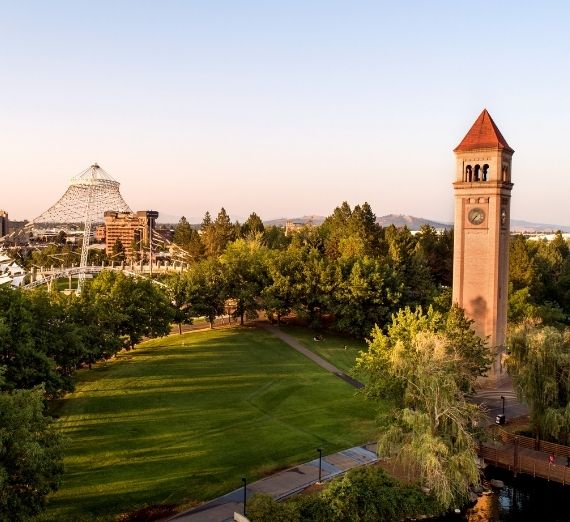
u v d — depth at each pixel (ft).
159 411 198.18
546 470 162.81
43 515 126.62
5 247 650.02
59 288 524.93
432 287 385.50
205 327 351.46
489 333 252.01
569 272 450.71
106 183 572.10
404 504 140.05
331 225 582.76
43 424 115.55
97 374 242.17
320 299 327.06
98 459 156.97
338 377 250.57
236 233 595.47
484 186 249.55
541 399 179.42
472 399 224.74
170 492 139.64
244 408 204.95
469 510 149.59
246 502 132.26
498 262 252.01
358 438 180.45
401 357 164.25
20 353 166.40
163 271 601.62
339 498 133.59
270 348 294.46
